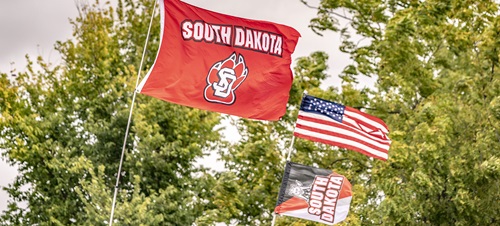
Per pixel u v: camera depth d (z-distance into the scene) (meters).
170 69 22.38
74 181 40.38
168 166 38.75
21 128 39.66
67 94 41.25
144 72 40.53
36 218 41.03
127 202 36.88
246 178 37.66
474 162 34.81
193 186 39.66
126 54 42.84
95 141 40.56
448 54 37.94
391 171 34.22
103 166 37.41
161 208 38.00
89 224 37.34
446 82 37.41
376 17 36.66
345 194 23.62
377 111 35.44
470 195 35.38
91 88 41.06
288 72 22.70
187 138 39.22
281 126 36.69
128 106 40.38
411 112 35.25
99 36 40.78
